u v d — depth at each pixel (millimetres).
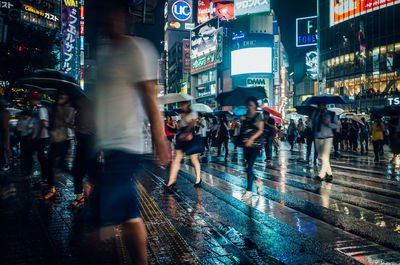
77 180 5453
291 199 6090
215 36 82938
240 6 77938
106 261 3146
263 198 6164
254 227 4398
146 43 2064
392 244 3795
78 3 64062
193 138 7008
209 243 3777
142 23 4059
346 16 57969
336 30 60500
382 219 4820
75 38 63312
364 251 3566
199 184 7285
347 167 11156
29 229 4219
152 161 2109
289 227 4406
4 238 3891
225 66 79812
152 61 2041
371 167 11164
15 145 13180
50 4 61469
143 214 4996
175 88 105438
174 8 117812
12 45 18422
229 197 6219
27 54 18188
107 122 1996
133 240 2088
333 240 3910
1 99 6574
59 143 5594
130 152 1995
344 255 3445
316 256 3416
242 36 74500
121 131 1993
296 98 106688
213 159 13820
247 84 71875
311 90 102500
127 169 2002
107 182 2010
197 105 15578
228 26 82500
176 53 102938
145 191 6770
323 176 8344
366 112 52969
